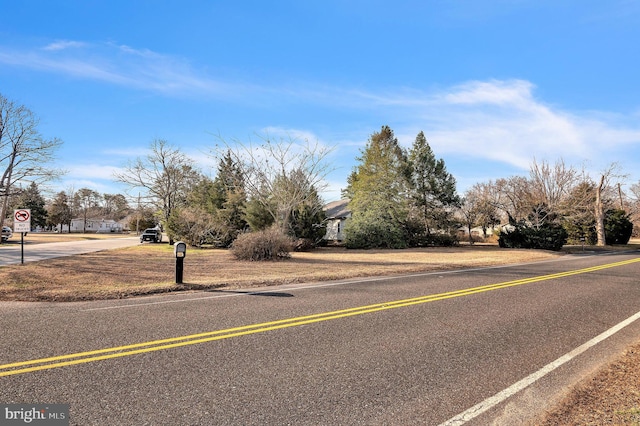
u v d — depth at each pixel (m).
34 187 40.41
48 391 3.79
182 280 10.78
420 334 5.97
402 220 34.03
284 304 8.05
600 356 5.17
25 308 7.58
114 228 104.50
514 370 4.62
